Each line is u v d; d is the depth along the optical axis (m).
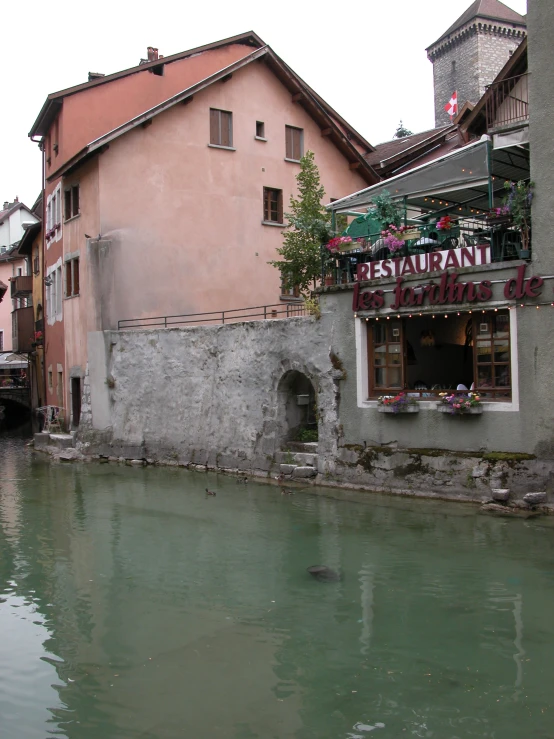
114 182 20.44
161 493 14.57
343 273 14.72
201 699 5.99
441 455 12.52
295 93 24.08
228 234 22.55
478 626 7.22
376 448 13.59
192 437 17.92
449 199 15.10
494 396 12.07
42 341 26.97
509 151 12.80
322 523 11.44
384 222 13.66
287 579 8.88
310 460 14.93
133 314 20.61
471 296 11.91
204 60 24.39
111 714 5.79
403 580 8.60
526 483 11.43
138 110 23.17
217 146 22.30
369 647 6.86
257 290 23.12
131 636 7.32
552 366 11.15
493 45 43.16
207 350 17.58
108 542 10.89
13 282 33.28
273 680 6.28
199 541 10.78
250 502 13.30
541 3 11.26
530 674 6.21
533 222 11.31
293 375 15.66
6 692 6.20
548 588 8.12
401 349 13.31
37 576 9.31
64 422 23.23
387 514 11.77
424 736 5.32
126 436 19.44
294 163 24.19
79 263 21.67
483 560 9.16
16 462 19.95
